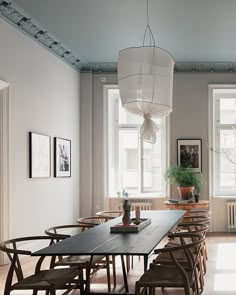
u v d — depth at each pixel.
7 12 6.23
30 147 7.00
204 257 5.66
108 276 4.92
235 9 6.45
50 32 7.48
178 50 8.62
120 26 7.19
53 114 8.09
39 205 7.38
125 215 4.65
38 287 3.41
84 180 9.67
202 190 9.59
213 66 9.60
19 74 6.72
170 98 4.95
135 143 10.04
